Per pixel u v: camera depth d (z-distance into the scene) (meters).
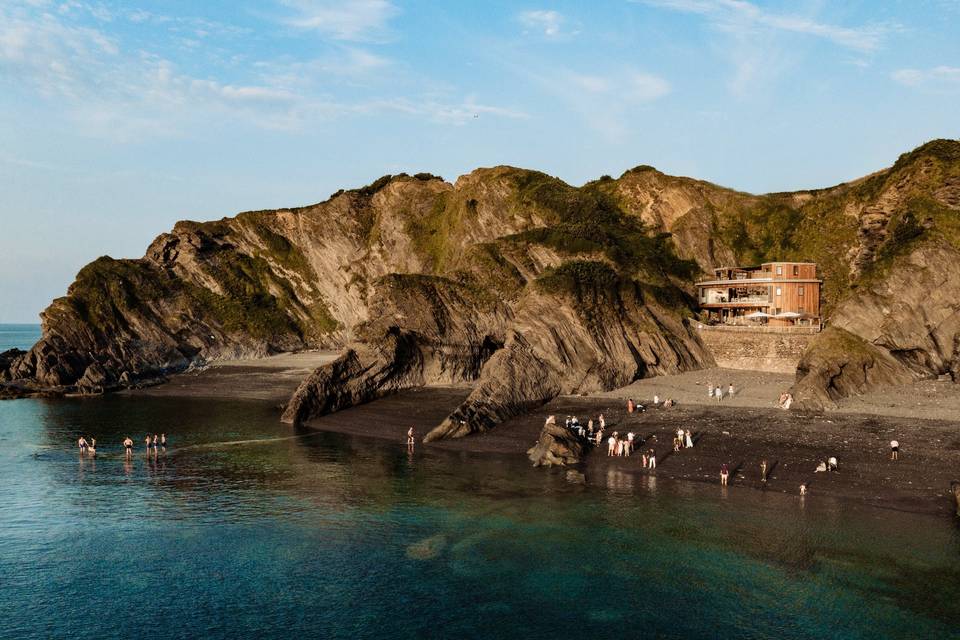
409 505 49.50
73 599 36.47
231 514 48.56
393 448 67.69
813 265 97.44
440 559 40.16
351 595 36.22
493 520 46.00
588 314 88.38
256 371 129.50
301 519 47.22
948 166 93.75
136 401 103.50
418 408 84.38
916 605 33.34
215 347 144.25
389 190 163.00
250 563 40.38
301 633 32.75
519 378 79.56
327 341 157.50
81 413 92.19
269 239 164.38
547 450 60.16
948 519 42.88
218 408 95.00
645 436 64.44
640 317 94.44
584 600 35.06
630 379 85.62
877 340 82.19
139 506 50.66
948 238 85.81
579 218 124.19
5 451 69.06
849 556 38.50
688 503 47.91
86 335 129.12
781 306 95.12
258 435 75.25
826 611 33.12
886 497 46.69
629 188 132.38
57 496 53.31
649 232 124.25
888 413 65.50
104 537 44.69
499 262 106.31
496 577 37.72
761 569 37.50
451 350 95.81
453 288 100.94
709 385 81.75
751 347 91.56
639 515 45.97
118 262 148.50
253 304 157.25
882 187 103.12
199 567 39.97
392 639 31.95
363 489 53.56
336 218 162.00
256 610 35.00
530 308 88.12
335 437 73.44
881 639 30.77
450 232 144.12
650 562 38.91
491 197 138.38
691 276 112.62
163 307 144.62
